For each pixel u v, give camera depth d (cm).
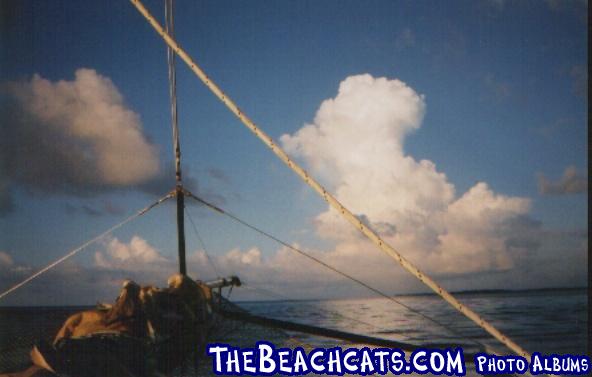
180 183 1142
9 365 616
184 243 1138
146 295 739
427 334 3247
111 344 636
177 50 858
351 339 1062
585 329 3550
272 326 1048
